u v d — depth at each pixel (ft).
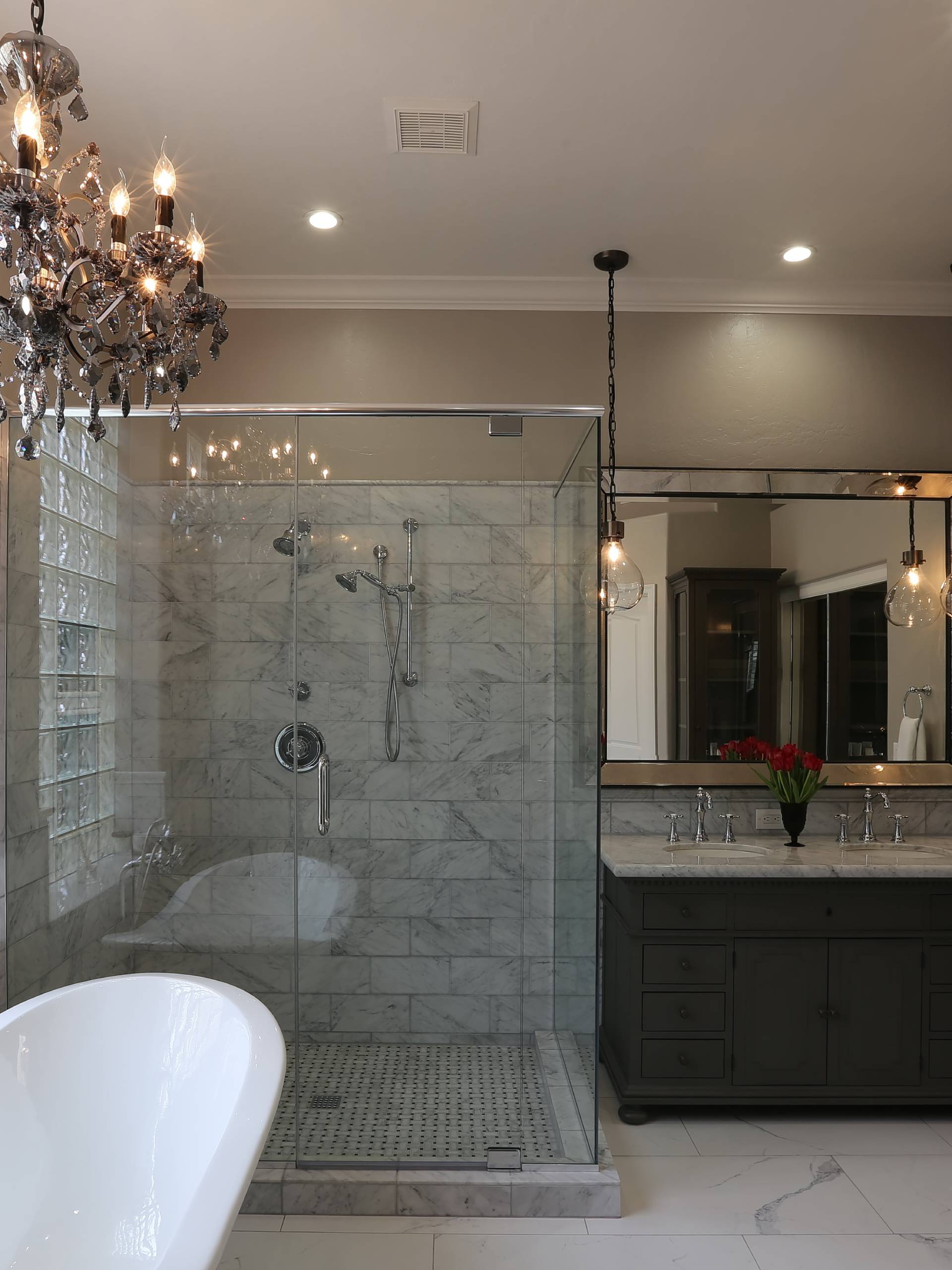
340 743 9.21
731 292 11.80
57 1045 6.78
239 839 9.14
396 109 8.13
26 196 4.00
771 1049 9.76
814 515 11.84
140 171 9.14
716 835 11.60
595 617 8.74
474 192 9.55
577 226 10.27
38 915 8.98
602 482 11.81
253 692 9.23
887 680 11.79
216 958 9.05
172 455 9.26
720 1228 8.00
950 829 11.76
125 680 9.17
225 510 9.23
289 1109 8.79
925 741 11.76
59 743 9.09
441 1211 8.18
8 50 4.60
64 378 4.61
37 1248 6.12
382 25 7.07
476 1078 8.86
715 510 11.80
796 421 11.98
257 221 10.16
